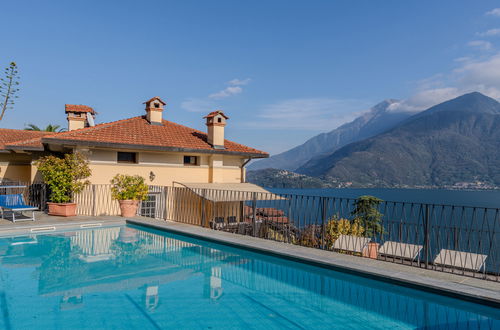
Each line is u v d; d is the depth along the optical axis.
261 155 20.41
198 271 8.16
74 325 5.28
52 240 11.08
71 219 13.66
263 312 5.88
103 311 5.84
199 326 5.32
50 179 14.48
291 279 7.58
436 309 5.97
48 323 5.34
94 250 9.95
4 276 7.62
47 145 16.23
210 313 5.81
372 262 7.77
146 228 13.05
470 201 153.12
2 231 11.44
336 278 7.61
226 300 6.39
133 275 7.81
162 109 20.12
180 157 18.19
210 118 19.38
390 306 6.14
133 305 6.11
